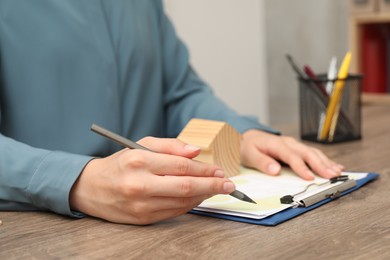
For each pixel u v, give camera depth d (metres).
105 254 0.53
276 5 2.40
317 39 2.27
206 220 0.62
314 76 1.14
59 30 0.90
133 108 1.01
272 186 0.73
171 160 0.60
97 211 0.63
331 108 1.09
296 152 0.83
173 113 1.11
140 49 1.02
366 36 1.80
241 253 0.52
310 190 0.71
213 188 0.59
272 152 0.84
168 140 0.63
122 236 0.58
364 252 0.51
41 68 0.89
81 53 0.92
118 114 0.97
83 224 0.63
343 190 0.71
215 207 0.64
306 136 1.13
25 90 0.89
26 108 0.89
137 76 1.01
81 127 0.92
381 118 1.38
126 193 0.59
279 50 2.42
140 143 0.64
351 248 0.52
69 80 0.92
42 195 0.65
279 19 2.40
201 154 0.79
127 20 1.00
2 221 0.65
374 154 0.97
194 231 0.59
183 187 0.58
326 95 1.09
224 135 0.80
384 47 1.77
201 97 1.10
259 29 2.48
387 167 0.87
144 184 0.59
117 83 0.97
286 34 2.38
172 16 2.17
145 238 0.57
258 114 2.52
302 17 2.31
